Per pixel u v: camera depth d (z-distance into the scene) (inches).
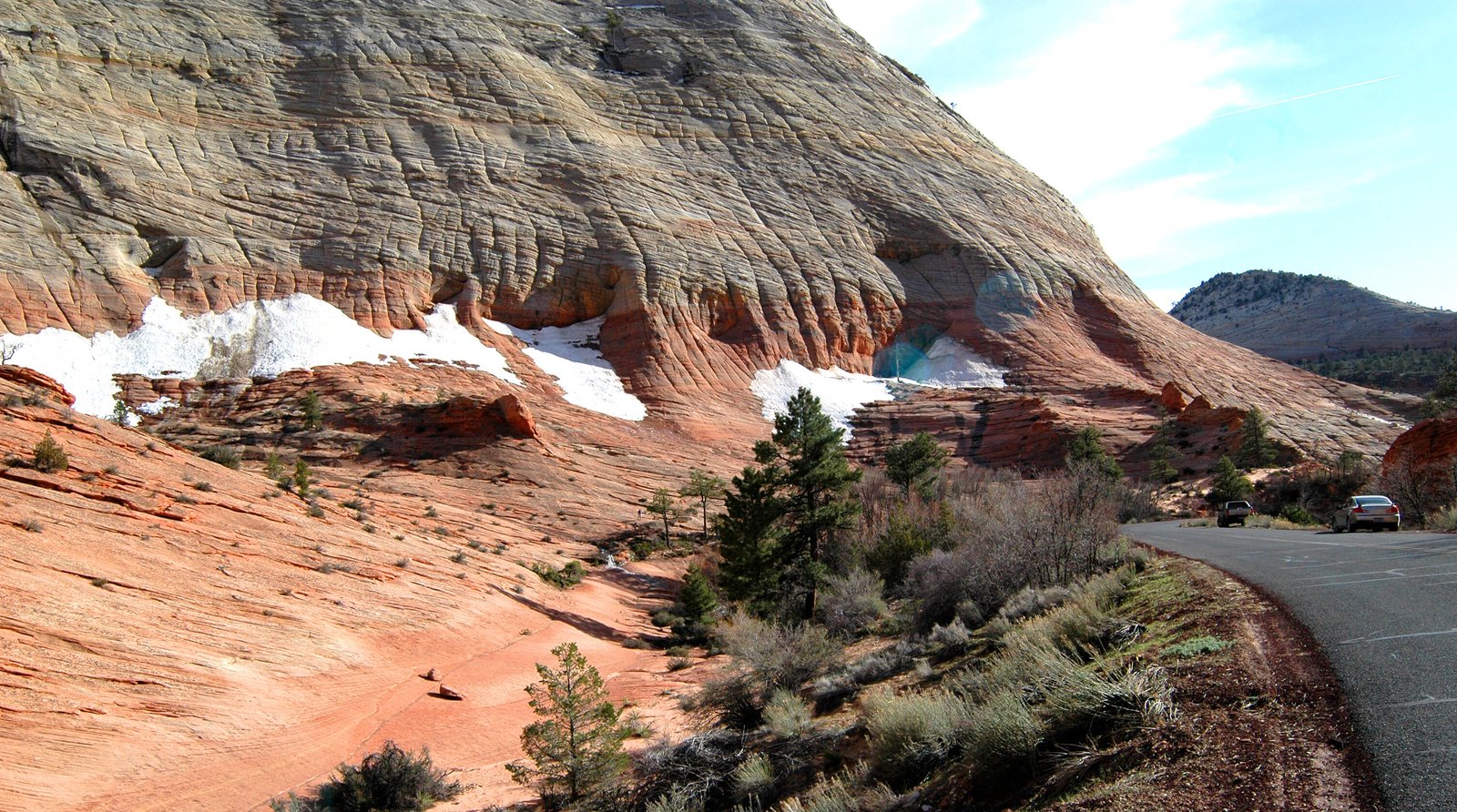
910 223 3941.9
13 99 2751.0
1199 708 224.2
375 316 2709.2
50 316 2250.2
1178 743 205.6
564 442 2182.6
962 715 303.6
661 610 1259.8
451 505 1601.9
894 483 1804.9
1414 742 175.3
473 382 2501.2
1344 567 456.4
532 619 981.8
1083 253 4439.0
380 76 3644.2
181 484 832.3
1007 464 2564.0
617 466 2106.3
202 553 733.3
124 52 3211.1
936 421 2842.0
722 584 1226.6
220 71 3400.6
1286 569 472.4
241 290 2603.3
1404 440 1385.3
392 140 3390.7
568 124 3762.3
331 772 543.8
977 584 641.6
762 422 2834.6
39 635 524.1
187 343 2342.5
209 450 1117.7
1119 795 186.5
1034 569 621.6
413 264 2923.2
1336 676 224.7
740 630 600.7
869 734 343.9
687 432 2593.5
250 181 2999.5
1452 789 152.2
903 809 260.4
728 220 3612.2
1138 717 228.5
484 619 902.4
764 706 539.5
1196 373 3508.9
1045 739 243.4
